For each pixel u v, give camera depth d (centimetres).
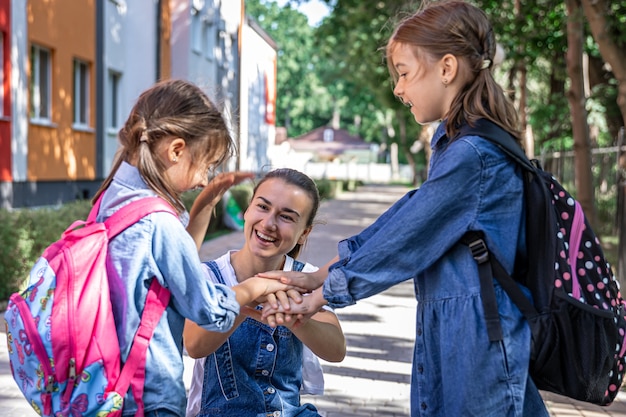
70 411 186
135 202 200
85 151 1772
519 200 218
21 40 1441
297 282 244
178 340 208
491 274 213
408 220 215
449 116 224
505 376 209
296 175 260
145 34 2030
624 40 1164
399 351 672
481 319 212
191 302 202
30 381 188
